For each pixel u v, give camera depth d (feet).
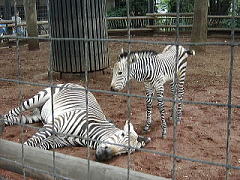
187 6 51.39
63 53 24.53
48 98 16.46
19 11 51.01
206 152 13.34
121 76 14.85
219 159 12.73
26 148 6.07
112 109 18.74
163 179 4.69
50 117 15.21
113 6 56.44
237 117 17.19
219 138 14.67
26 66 30.86
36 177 5.95
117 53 36.32
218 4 50.03
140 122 16.72
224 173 11.72
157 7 59.52
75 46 24.17
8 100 20.48
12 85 24.03
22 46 42.52
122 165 12.12
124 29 50.52
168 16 49.01
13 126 16.48
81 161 5.39
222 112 17.93
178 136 14.90
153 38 48.08
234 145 13.96
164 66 15.55
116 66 14.94
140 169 11.96
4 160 6.32
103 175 5.10
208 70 27.78
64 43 24.30
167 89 22.53
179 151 13.44
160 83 15.19
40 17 49.21
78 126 13.82
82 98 15.88
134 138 13.21
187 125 16.19
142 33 51.13
